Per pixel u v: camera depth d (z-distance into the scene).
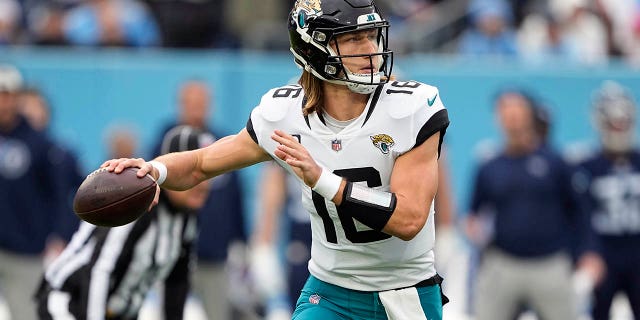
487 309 27.95
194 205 17.56
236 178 28.34
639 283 27.97
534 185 27.42
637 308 28.11
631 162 27.89
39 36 39.72
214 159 15.46
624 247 27.86
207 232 27.70
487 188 27.95
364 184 14.74
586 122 37.75
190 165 15.45
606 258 27.94
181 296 18.66
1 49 39.69
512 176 27.53
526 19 44.03
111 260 17.12
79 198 14.49
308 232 27.17
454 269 34.69
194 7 41.22
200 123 29.55
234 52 40.75
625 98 27.98
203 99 29.50
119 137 31.98
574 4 44.16
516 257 27.56
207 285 27.91
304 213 27.22
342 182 14.07
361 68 14.54
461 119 37.31
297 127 14.92
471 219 28.58
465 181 37.09
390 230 14.15
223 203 27.97
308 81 14.93
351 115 14.79
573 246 28.03
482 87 37.34
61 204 28.27
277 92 15.23
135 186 14.52
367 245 15.09
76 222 28.41
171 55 39.00
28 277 28.27
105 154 36.59
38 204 28.34
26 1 43.19
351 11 14.48
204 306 28.06
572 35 43.78
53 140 28.50
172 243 17.70
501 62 40.41
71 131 36.56
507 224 27.55
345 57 14.44
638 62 42.34
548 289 27.47
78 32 40.25
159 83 36.69
